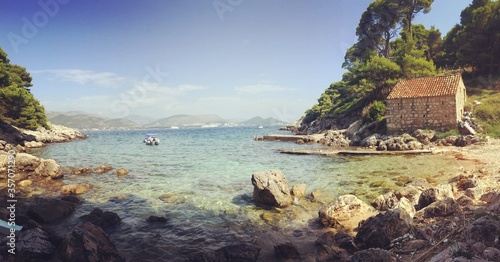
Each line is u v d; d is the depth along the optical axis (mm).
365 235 10477
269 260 9891
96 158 39219
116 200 17516
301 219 13812
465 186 15922
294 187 17766
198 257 9492
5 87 67688
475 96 47781
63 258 9648
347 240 10469
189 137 100688
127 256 10492
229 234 12281
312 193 17641
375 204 14766
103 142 77875
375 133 47781
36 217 13570
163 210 15555
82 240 9781
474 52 55594
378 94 59219
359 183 20141
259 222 13578
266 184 16328
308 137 62375
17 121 69188
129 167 30438
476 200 12859
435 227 10188
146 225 13453
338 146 48438
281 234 12117
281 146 54312
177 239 11906
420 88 43469
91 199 17781
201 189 19906
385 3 66188
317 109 111438
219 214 14773
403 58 54031
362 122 55938
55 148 57438
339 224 12672
